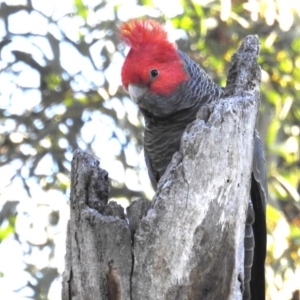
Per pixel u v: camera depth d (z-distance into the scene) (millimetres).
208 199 7414
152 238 7223
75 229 7406
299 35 15938
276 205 15688
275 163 16078
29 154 17016
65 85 17188
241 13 16094
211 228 7422
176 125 9922
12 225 16578
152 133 10242
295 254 15109
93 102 16828
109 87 16484
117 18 16109
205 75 10359
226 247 7488
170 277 7262
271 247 14945
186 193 7336
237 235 7590
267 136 15367
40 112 17188
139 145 16406
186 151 7398
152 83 9812
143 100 9898
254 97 7914
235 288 7676
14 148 17156
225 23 15906
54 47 16953
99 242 7258
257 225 10219
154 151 10297
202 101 9883
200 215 7375
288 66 16172
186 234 7312
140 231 7230
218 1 15797
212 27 15969
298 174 16625
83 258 7336
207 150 7418
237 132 7551
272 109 15875
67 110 16922
